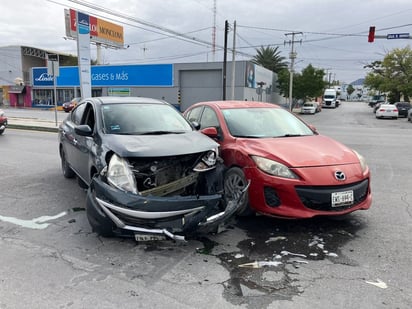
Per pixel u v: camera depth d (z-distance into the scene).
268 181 4.27
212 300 2.94
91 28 48.41
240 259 3.67
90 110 5.44
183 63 40.50
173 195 4.00
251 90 41.47
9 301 2.91
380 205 5.39
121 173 3.69
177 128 5.03
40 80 50.62
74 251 3.83
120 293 3.04
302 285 3.17
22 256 3.71
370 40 24.25
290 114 6.16
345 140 14.60
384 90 49.41
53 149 10.66
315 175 4.16
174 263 3.57
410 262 3.59
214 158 4.24
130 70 43.44
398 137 15.98
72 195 5.88
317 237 4.21
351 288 3.12
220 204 4.09
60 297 2.97
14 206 5.31
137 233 3.58
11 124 18.09
